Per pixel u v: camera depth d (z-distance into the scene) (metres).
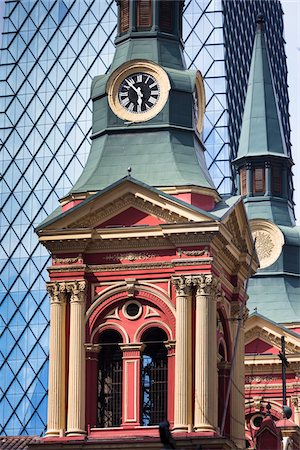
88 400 93.06
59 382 93.12
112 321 94.25
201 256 93.06
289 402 119.06
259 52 138.12
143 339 93.88
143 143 98.00
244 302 98.56
